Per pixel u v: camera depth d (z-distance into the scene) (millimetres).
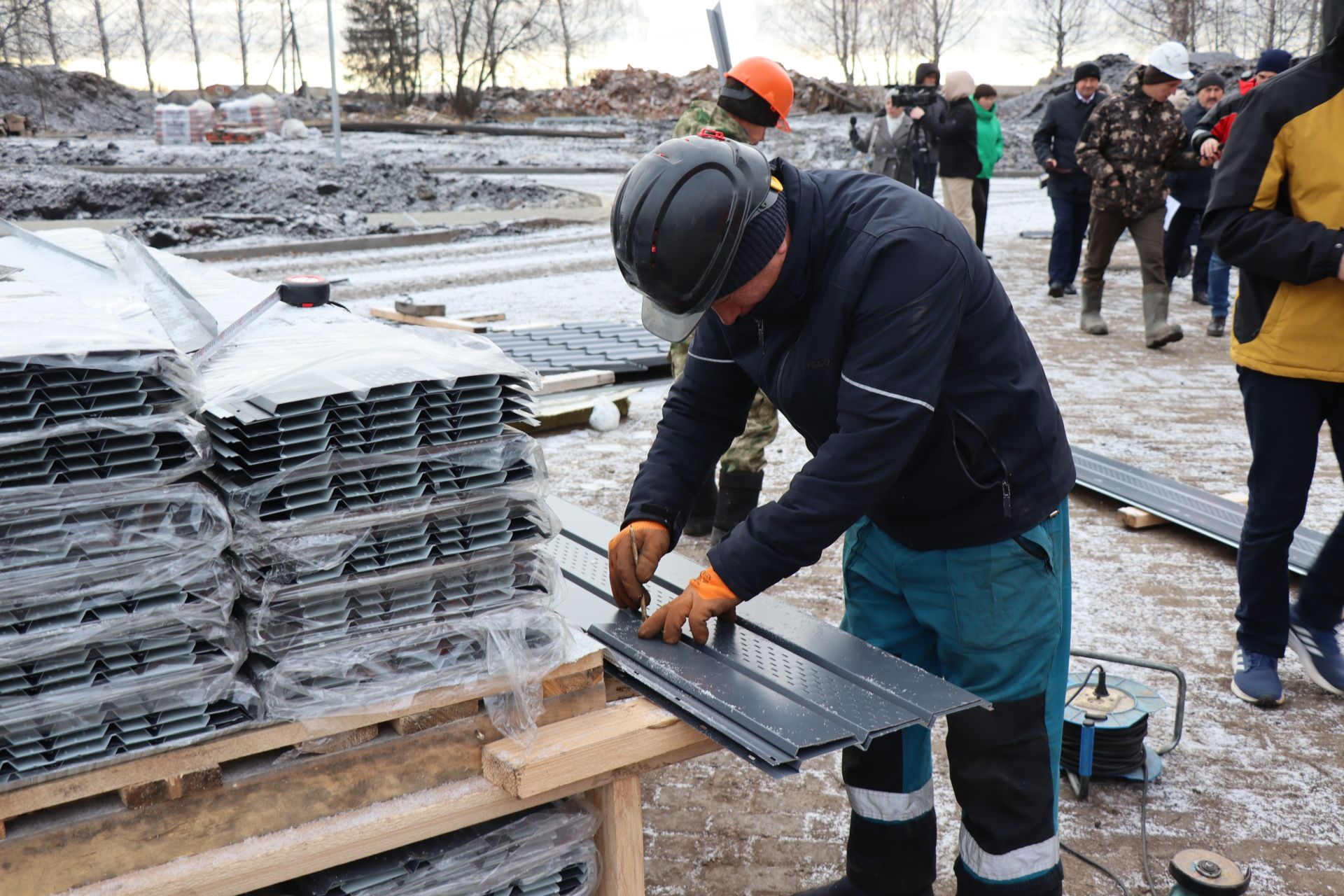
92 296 2383
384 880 1640
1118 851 2451
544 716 1708
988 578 1857
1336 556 3084
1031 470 1827
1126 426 5859
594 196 19734
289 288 2107
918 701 1672
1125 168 7359
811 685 1738
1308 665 3160
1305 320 2736
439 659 1577
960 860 1997
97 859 1400
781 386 1847
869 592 2113
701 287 1627
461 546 1589
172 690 1396
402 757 1585
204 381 1543
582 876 1798
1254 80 6727
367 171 19594
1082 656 2904
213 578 1420
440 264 12320
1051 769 1943
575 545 2459
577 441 5660
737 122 3844
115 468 1365
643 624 1914
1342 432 2850
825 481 1653
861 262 1640
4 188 16531
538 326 7730
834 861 2434
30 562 1305
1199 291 9406
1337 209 2602
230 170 18672
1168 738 2918
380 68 58656
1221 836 2500
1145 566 4102
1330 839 2484
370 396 1485
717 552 1786
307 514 1448
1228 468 5191
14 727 1313
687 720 1674
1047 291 10039
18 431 1281
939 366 1634
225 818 1475
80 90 53938
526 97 59938
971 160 10336
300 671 1465
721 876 2379
